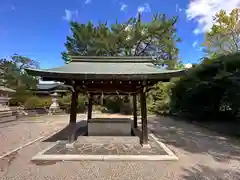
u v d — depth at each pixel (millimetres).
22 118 13586
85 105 19328
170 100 15094
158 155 4414
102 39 16766
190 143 6039
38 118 14062
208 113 12102
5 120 11164
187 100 12758
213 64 10469
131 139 5621
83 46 17828
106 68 5641
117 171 3529
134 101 8883
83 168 3680
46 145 5625
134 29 17188
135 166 3809
